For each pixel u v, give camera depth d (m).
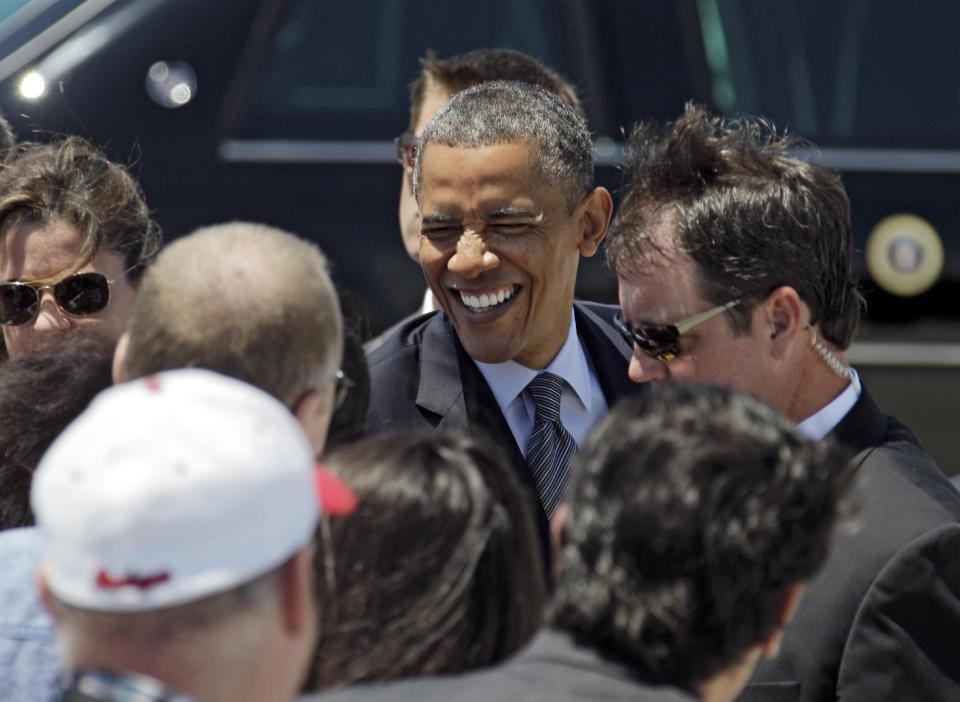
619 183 14.77
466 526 6.04
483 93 9.14
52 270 9.55
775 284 7.68
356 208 14.87
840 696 7.07
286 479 4.48
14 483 7.29
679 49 15.21
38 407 7.34
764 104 15.38
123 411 4.48
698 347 7.80
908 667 7.02
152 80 14.79
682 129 7.95
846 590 7.14
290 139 14.93
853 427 7.79
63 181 9.72
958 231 15.08
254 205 14.79
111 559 4.23
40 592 4.55
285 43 15.05
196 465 4.32
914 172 15.17
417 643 5.96
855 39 15.52
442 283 9.19
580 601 5.00
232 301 6.15
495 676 5.04
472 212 8.93
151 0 14.94
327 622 6.02
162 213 14.70
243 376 6.12
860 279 15.01
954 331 15.02
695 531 4.91
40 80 14.59
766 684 7.19
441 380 9.42
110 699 4.23
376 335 14.75
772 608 5.16
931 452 15.01
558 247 9.18
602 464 5.11
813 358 7.85
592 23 15.18
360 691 5.23
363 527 6.04
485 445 7.20
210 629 4.32
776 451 5.10
